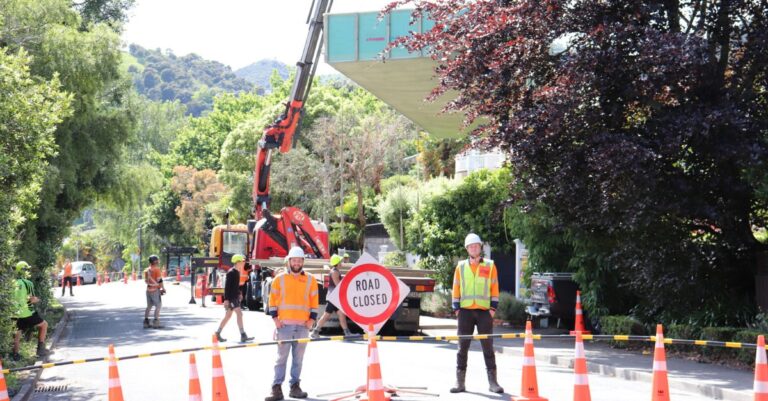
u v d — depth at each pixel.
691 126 15.33
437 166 51.69
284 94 80.88
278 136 29.75
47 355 18.16
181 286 63.22
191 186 86.75
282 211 30.66
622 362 15.76
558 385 13.28
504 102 17.58
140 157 40.66
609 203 16.39
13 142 15.94
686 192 16.56
